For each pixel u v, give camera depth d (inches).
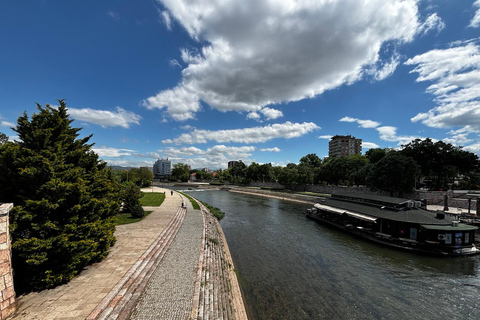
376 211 1055.6
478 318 486.0
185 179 5920.3
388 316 490.9
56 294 401.7
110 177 938.7
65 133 483.5
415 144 2062.0
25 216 379.6
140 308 387.2
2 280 328.2
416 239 882.1
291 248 916.6
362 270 713.0
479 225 1133.7
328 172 2955.2
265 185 4175.7
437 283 634.2
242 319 447.8
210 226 1100.5
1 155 412.8
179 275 517.3
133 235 793.6
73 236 450.0
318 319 476.1
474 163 1840.6
